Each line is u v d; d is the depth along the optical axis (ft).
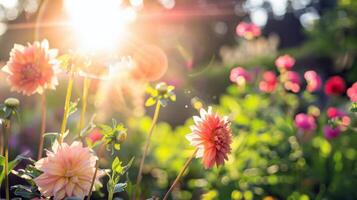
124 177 11.86
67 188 5.28
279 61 17.04
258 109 15.26
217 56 66.23
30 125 15.93
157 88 6.57
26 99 21.08
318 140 15.01
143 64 8.33
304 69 48.65
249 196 12.35
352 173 14.71
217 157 5.90
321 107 20.39
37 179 5.27
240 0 74.79
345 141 15.29
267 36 83.46
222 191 12.16
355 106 8.13
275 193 13.21
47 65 6.06
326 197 14.03
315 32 42.75
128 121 14.56
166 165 13.46
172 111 22.48
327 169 14.57
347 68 42.52
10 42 38.96
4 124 5.70
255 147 13.58
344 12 40.22
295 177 13.67
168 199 12.72
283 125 14.49
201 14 65.31
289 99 16.69
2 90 21.18
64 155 5.33
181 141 14.53
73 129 14.55
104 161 11.00
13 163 5.89
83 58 5.94
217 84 41.68
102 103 13.17
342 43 41.04
